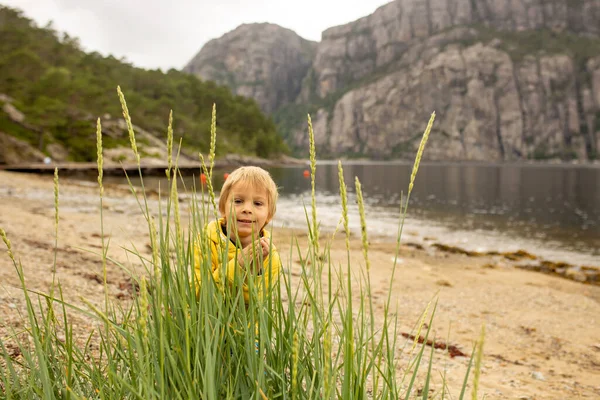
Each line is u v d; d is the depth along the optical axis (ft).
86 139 226.99
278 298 5.16
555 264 52.01
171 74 476.13
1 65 237.25
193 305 4.58
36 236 30.42
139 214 62.23
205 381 3.91
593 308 30.07
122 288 18.93
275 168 359.25
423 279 36.65
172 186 4.48
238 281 5.08
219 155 331.77
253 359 4.47
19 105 220.84
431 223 89.97
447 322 23.94
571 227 89.04
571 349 21.16
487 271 44.93
